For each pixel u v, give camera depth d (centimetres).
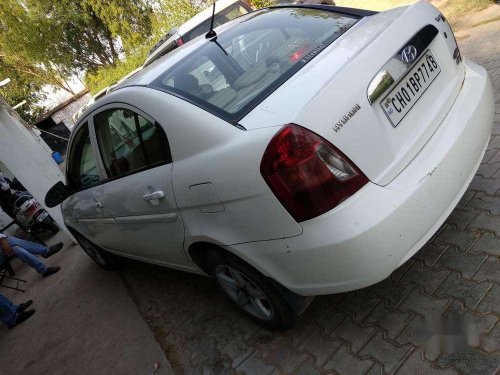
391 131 187
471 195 281
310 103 173
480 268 224
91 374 312
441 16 236
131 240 329
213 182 199
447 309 211
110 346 335
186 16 1284
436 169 189
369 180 175
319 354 226
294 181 171
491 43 507
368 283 182
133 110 246
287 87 196
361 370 205
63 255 615
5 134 545
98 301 419
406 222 177
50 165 586
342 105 175
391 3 834
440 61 221
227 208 201
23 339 420
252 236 200
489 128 228
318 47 228
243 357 253
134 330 339
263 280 220
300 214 176
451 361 187
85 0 2464
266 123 181
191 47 280
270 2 924
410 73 203
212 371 255
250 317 265
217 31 296
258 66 230
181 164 218
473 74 238
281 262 197
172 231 257
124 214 301
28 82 2892
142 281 412
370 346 214
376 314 230
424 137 196
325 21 261
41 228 762
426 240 188
